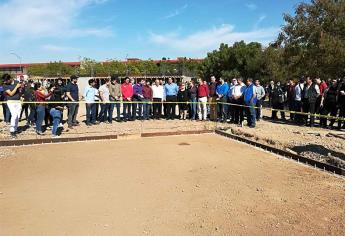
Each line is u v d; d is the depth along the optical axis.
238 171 8.63
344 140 12.13
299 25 26.16
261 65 40.09
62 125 16.02
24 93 15.93
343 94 14.45
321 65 24.06
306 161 9.45
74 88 15.29
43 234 5.39
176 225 5.67
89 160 9.70
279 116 20.05
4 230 5.52
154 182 7.79
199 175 8.30
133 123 16.61
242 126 15.48
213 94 17.31
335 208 6.32
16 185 7.61
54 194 7.07
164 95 17.95
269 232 5.41
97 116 17.30
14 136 12.95
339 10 23.61
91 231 5.47
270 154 10.46
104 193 7.11
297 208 6.33
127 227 5.61
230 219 5.88
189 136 13.52
